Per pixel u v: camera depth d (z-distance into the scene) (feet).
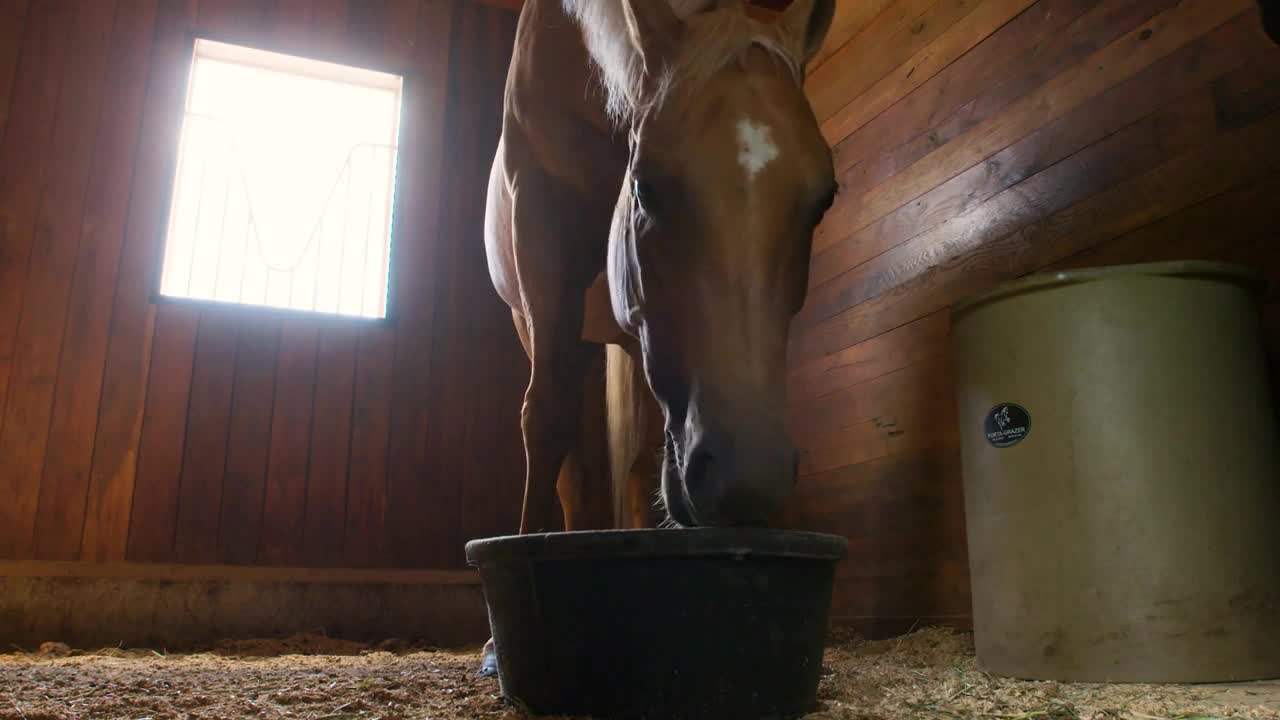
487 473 12.76
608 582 3.28
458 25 14.08
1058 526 5.23
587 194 5.72
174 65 12.53
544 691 3.49
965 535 7.81
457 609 12.03
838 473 9.66
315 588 11.57
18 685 4.81
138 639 10.80
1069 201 7.09
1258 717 3.57
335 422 12.28
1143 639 4.89
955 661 6.59
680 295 3.53
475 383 12.97
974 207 8.09
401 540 12.19
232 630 11.16
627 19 4.08
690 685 3.22
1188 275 5.14
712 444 3.23
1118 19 6.83
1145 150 6.49
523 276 5.85
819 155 3.61
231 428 11.84
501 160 7.02
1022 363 5.51
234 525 11.59
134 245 11.93
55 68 12.14
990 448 5.67
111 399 11.48
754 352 3.34
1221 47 6.00
